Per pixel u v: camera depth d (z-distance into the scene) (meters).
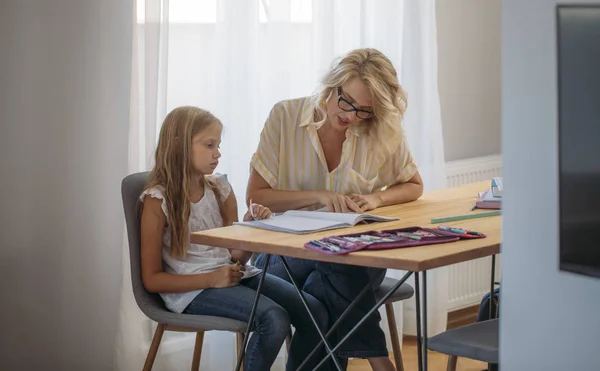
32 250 3.31
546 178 1.56
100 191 3.38
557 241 1.56
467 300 4.43
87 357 3.44
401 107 2.93
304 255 2.28
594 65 1.46
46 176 3.30
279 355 3.73
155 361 3.46
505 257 1.66
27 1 3.21
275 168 3.05
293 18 3.67
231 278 2.75
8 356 3.31
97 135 3.35
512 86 1.60
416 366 3.78
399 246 2.25
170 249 2.84
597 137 1.47
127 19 3.31
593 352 1.52
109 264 3.42
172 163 2.82
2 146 3.22
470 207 2.88
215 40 3.49
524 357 1.64
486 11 4.61
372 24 3.93
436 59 4.04
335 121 2.88
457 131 4.51
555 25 1.51
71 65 3.29
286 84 3.60
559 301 1.57
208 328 2.68
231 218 3.03
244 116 3.53
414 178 3.12
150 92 3.26
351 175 3.02
